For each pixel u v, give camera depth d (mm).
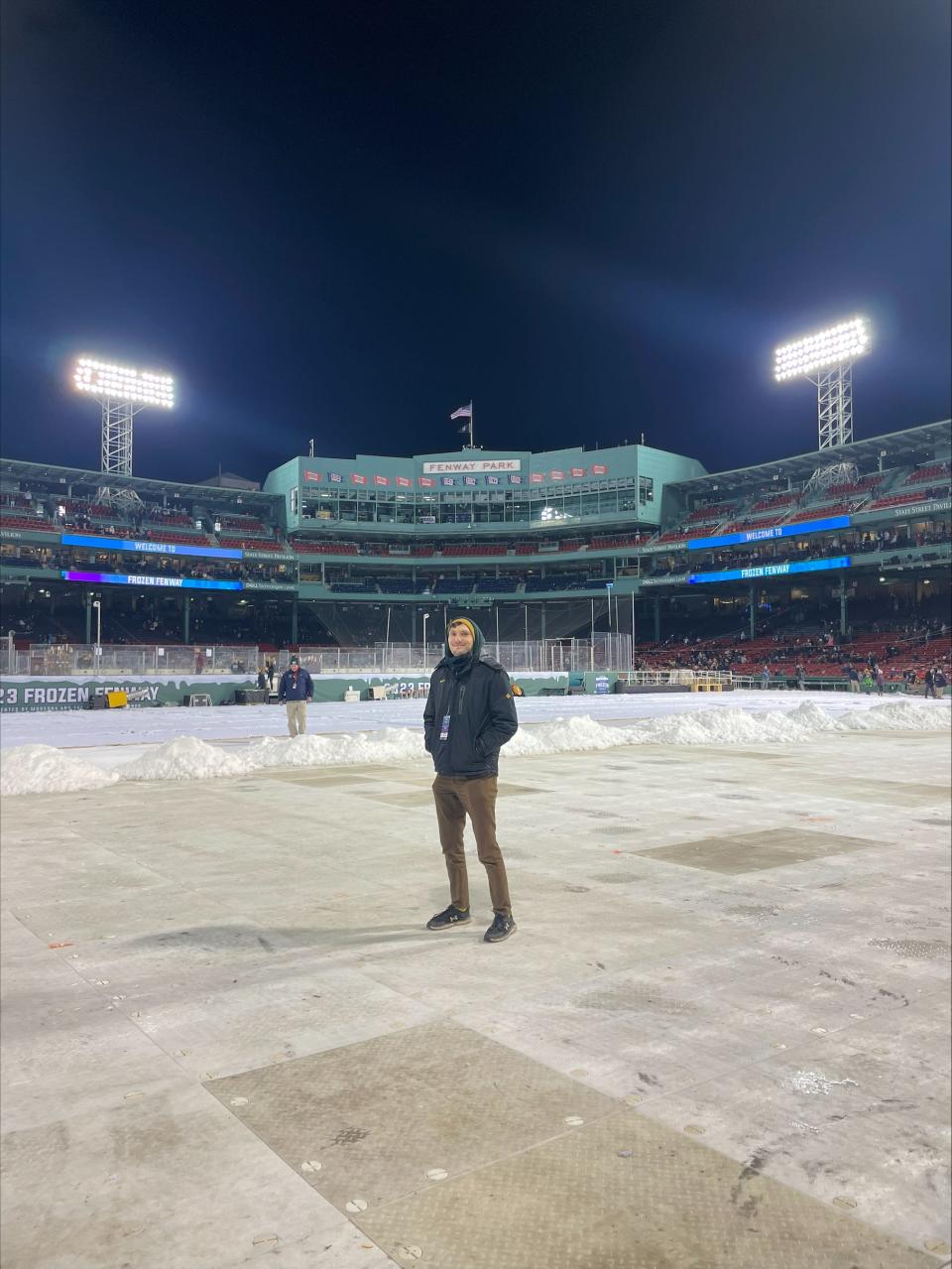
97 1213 2430
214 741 20422
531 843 8078
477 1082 3256
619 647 51469
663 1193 2547
